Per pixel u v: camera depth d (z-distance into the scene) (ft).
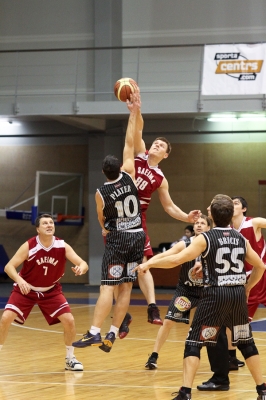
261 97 64.75
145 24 72.59
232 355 28.17
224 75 58.90
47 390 24.11
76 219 77.15
